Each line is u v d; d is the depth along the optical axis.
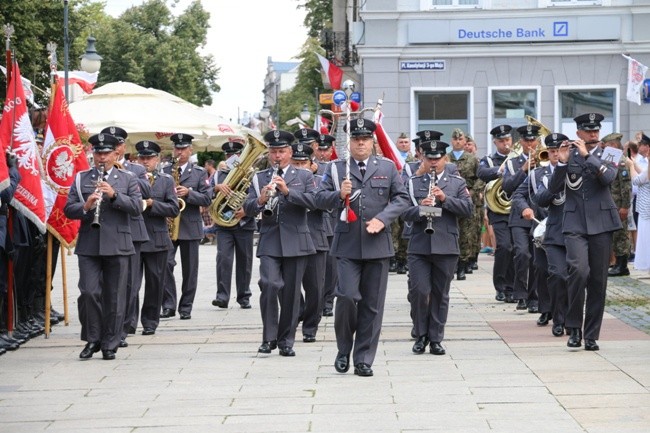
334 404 9.44
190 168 15.88
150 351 12.62
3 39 37.22
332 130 16.36
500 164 16.55
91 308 12.07
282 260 12.18
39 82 40.25
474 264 21.83
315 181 12.95
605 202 11.87
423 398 9.62
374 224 10.53
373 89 31.95
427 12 31.61
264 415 9.07
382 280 10.80
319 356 12.03
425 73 31.84
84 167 13.68
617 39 31.47
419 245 12.01
